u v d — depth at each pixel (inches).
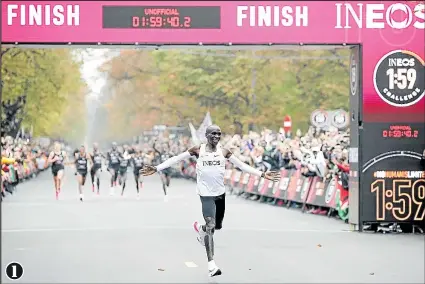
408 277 481.4
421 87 739.4
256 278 479.5
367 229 757.9
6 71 1824.6
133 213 971.9
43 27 718.5
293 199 1050.7
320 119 1230.3
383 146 738.8
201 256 579.8
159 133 3142.2
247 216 932.0
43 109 2386.8
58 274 496.1
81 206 1099.3
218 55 1879.9
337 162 860.6
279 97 1936.5
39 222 848.3
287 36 725.9
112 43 722.2
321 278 478.6
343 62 1825.8
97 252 601.6
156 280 472.7
